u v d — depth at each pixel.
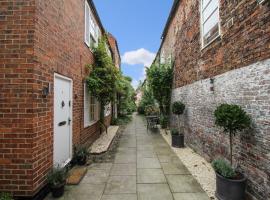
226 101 4.07
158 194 3.58
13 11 3.22
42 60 3.47
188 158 5.72
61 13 4.36
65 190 3.75
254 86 3.08
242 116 3.17
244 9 3.35
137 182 4.11
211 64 4.89
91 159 5.73
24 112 3.17
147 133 10.52
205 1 5.41
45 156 3.60
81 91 6.09
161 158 5.81
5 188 3.16
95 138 8.16
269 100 2.73
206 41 5.38
